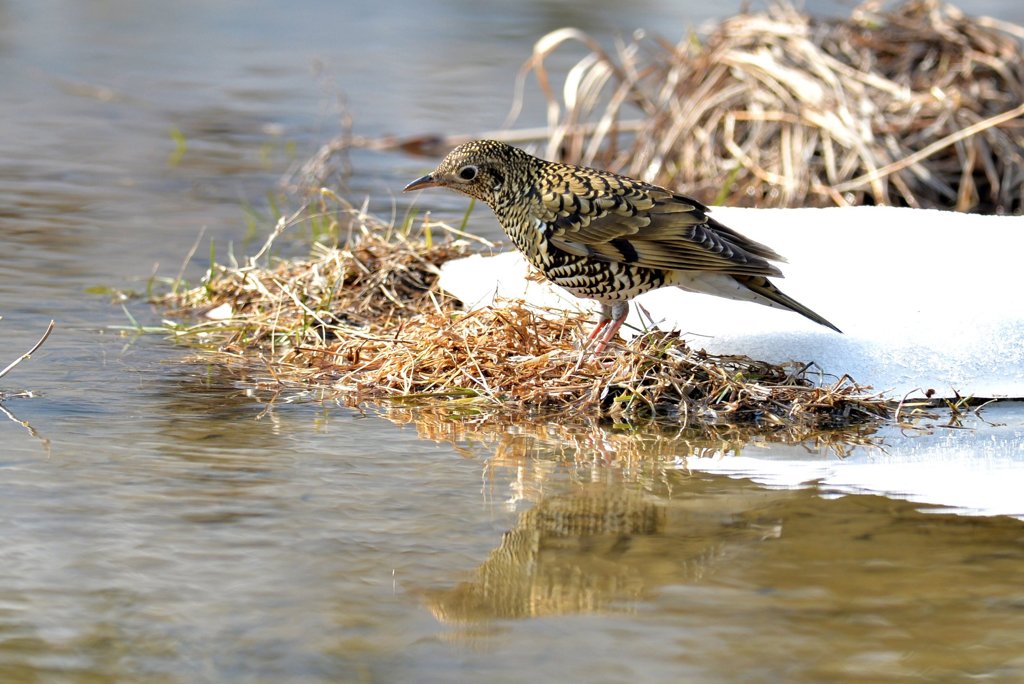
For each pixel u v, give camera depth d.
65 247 16.09
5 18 37.31
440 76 30.56
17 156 21.78
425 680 6.03
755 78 20.41
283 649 6.31
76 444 9.23
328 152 22.12
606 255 10.65
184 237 16.92
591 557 7.44
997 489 8.61
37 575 7.03
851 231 13.27
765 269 10.24
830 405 10.31
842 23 21.52
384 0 43.03
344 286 13.84
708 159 20.31
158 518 7.85
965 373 10.83
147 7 40.72
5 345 12.07
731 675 6.10
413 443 9.55
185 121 25.56
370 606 6.77
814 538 7.74
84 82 29.03
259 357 12.02
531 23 38.19
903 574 7.20
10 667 6.09
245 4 42.06
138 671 6.08
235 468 8.83
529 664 6.18
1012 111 19.88
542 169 11.13
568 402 10.59
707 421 10.25
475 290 12.73
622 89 22.23
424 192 20.22
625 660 6.22
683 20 36.47
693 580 7.12
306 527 7.78
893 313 11.47
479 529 7.82
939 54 20.97
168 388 10.91
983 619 6.65
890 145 19.66
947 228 13.27
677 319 11.56
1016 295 11.69
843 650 6.33
